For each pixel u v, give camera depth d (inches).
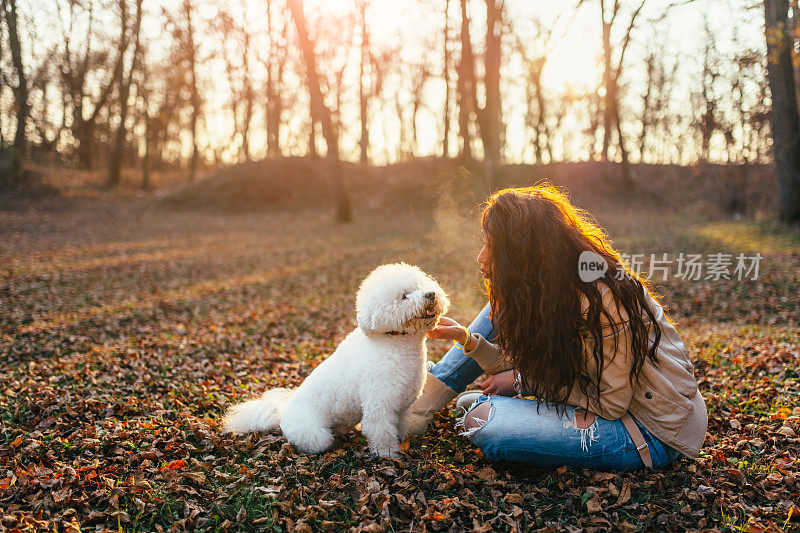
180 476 98.5
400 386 98.7
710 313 256.7
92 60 1087.6
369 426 99.7
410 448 109.7
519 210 87.4
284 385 161.8
